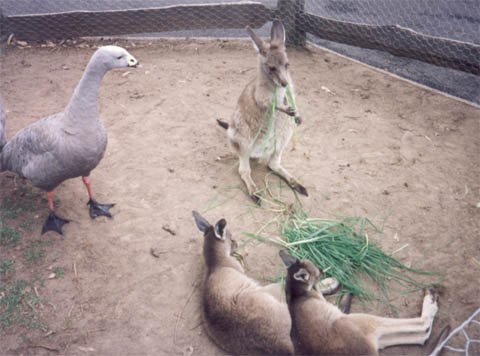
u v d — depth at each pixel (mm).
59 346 3287
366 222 4383
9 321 3428
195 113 6004
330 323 3066
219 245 3678
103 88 6516
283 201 4645
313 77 6938
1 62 7160
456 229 4316
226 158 5277
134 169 5008
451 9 8539
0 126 4125
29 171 3893
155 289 3732
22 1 9359
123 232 4246
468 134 5664
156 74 6922
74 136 3693
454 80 6812
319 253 3906
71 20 7746
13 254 3959
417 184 4867
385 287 3770
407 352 3305
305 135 5648
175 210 4504
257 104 4656
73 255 3996
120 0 9469
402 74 7004
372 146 5457
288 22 7641
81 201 4590
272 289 3430
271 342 2984
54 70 6980
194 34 8289
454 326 3441
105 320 3480
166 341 3346
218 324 3170
